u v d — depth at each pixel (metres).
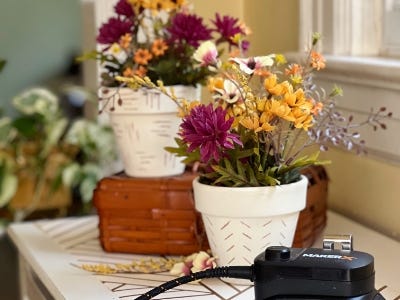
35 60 3.05
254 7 1.75
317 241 1.36
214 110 1.04
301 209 1.16
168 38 1.35
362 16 1.48
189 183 1.30
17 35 3.01
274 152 1.11
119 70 1.36
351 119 1.26
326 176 1.40
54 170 2.67
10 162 2.59
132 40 1.35
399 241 1.32
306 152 1.56
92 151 2.66
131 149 1.35
